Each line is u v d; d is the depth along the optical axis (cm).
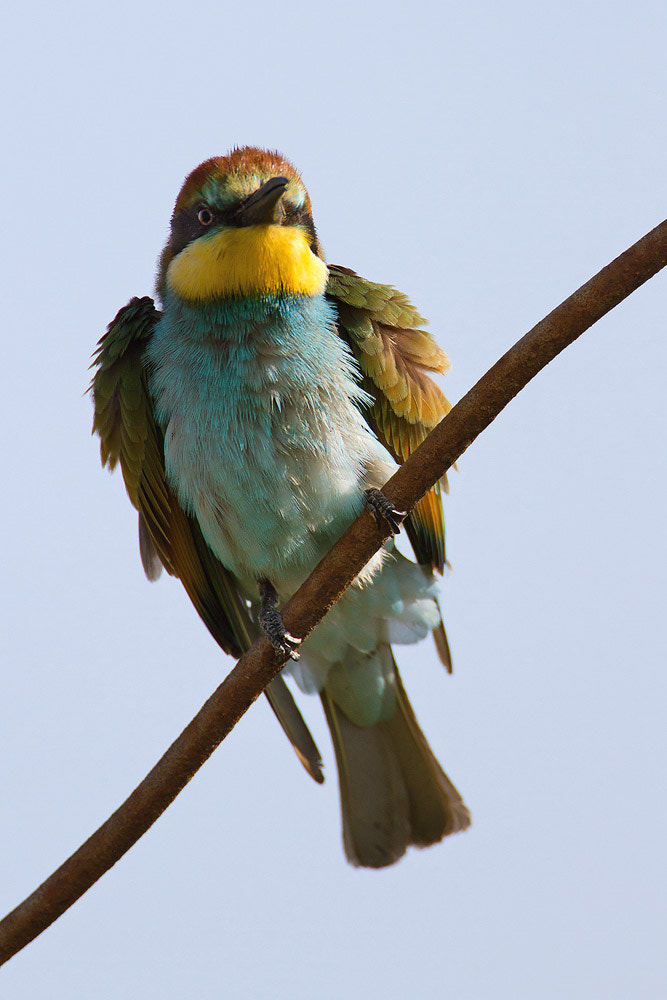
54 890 653
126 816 654
